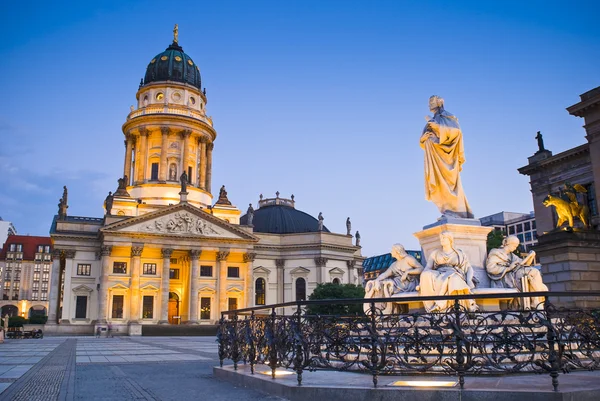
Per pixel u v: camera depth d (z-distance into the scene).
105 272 79.12
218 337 16.41
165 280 81.94
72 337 69.12
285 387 10.64
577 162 49.22
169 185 94.00
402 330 9.61
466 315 9.63
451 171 15.13
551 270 34.44
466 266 13.51
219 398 11.32
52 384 14.90
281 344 11.72
